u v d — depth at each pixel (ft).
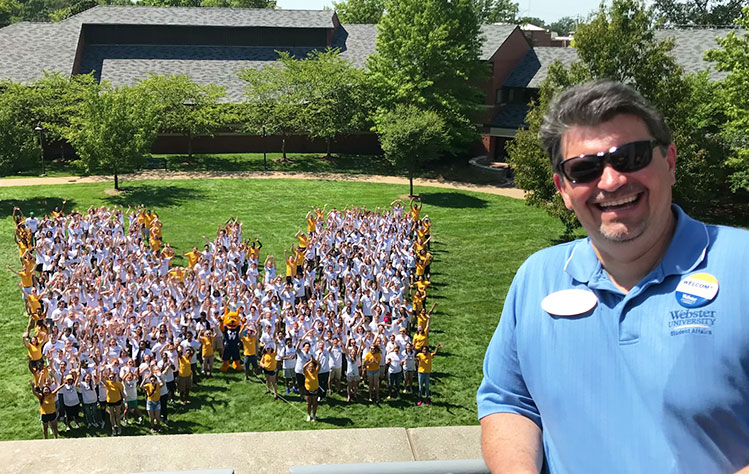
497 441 7.38
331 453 13.32
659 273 6.54
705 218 130.82
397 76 166.20
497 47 184.34
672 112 94.89
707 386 5.94
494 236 119.75
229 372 65.46
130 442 13.25
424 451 13.53
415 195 149.89
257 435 13.73
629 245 6.63
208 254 89.76
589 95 6.89
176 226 119.55
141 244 92.12
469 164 181.57
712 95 116.16
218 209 131.85
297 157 187.62
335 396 61.36
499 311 83.76
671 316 6.30
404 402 60.54
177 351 59.00
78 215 96.94
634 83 96.37
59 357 55.11
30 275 79.05
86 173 160.66
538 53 198.29
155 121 150.30
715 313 6.10
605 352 6.61
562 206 104.88
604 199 6.70
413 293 89.51
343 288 89.20
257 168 175.01
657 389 6.15
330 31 214.07
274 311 68.18
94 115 139.44
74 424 54.65
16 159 123.95
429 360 59.98
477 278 96.63
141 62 199.21
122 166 140.46
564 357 6.85
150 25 203.62
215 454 13.09
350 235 100.48
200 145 188.85
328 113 174.60
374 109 178.60
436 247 112.16
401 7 167.43
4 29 197.26
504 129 185.47
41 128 156.25
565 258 7.54
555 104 7.30
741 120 92.58
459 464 7.81
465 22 167.63
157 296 69.82
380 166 182.70
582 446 6.63
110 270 81.61
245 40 210.18
